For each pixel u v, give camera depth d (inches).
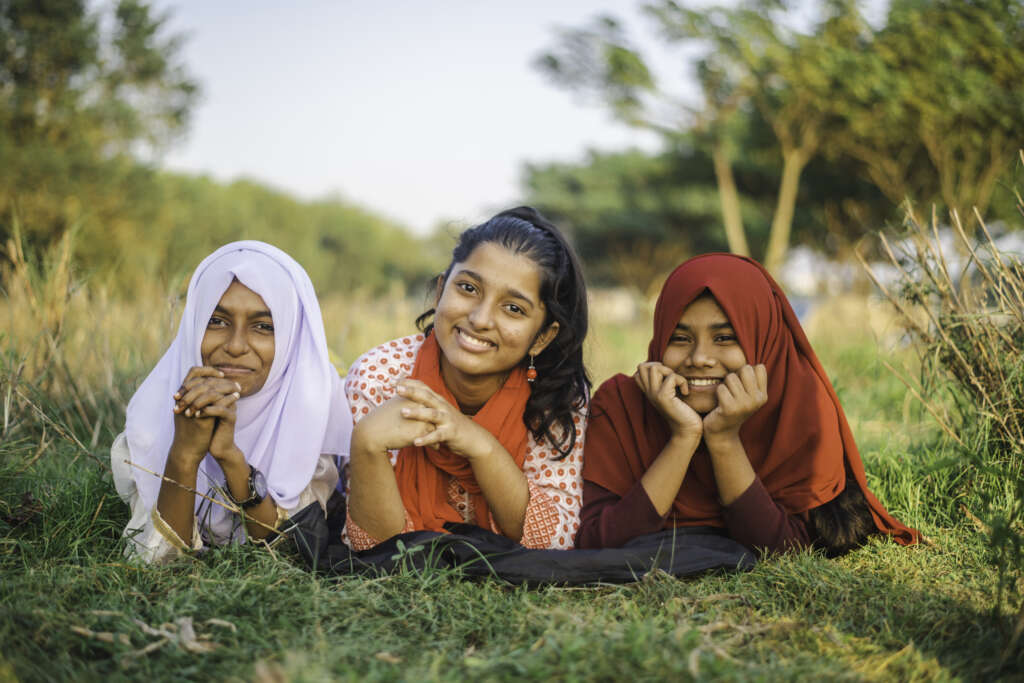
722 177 633.6
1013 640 66.2
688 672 59.0
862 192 585.6
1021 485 77.0
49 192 459.2
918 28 393.1
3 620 66.2
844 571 84.4
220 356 91.1
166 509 84.4
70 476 102.0
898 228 124.9
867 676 62.9
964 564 89.0
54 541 87.9
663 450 91.7
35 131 525.3
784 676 61.1
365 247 1793.8
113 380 135.6
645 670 59.6
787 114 535.5
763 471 96.4
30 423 116.2
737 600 77.7
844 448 97.6
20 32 534.0
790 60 471.2
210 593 73.2
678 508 97.3
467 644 71.4
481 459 87.1
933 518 104.5
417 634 70.7
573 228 940.0
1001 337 112.1
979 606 76.7
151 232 499.5
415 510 91.1
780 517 91.3
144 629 65.2
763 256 744.3
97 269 153.4
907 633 71.8
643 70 538.6
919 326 120.9
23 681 59.0
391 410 85.4
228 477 85.7
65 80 555.8
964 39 383.2
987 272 113.3
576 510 96.3
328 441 96.0
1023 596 77.4
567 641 62.8
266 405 95.1
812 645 68.2
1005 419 107.7
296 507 91.5
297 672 56.9
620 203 889.5
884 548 94.3
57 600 72.1
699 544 89.9
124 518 96.9
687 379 95.3
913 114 421.1
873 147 503.2
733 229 639.1
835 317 286.2
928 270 119.0
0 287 137.6
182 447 83.1
